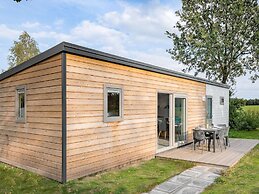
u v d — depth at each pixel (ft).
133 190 16.35
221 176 19.76
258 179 18.93
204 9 66.64
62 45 17.28
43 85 19.36
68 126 17.66
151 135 26.99
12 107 23.49
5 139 24.47
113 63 21.66
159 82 28.32
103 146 20.65
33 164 20.47
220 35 63.36
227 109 52.49
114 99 21.89
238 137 46.03
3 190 16.51
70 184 17.20
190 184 17.71
